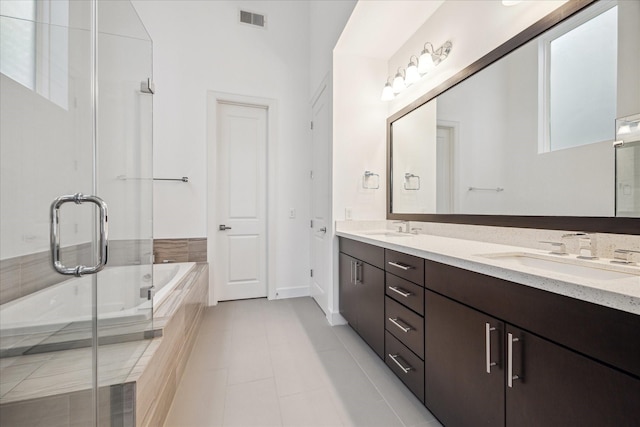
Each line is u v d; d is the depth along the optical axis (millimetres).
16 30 1254
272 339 2055
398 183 2359
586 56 1066
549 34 1210
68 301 1136
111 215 1353
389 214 2445
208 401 1370
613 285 617
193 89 2773
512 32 1378
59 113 1273
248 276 3039
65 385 984
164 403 1245
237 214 3002
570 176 1123
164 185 2707
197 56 2789
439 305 1146
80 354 1106
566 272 1016
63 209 1198
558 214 1167
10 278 1138
